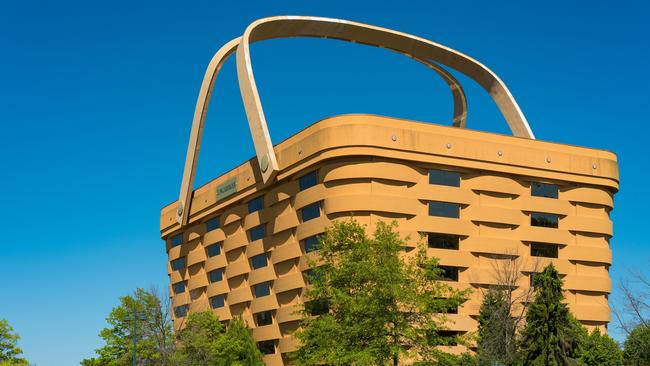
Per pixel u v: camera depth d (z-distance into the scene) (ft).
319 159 232.94
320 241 179.22
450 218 237.86
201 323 266.98
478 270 237.86
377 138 229.86
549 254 254.06
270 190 263.90
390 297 158.20
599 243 264.11
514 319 205.87
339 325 160.35
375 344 156.25
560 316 195.42
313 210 239.91
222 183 297.53
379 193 229.45
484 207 243.81
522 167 251.39
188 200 321.73
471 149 243.19
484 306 215.72
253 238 277.03
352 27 267.18
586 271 259.60
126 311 247.91
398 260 167.73
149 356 240.94
